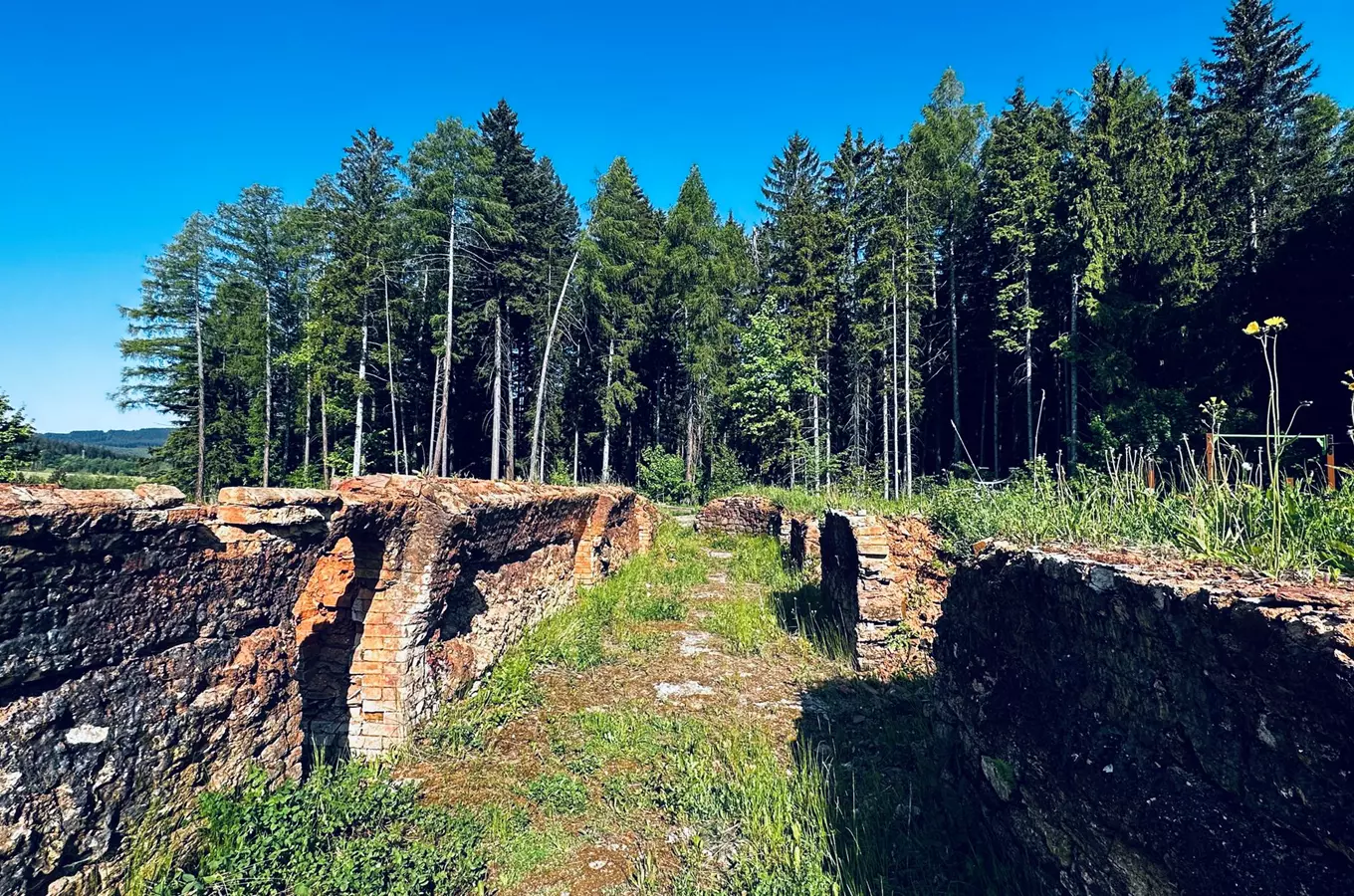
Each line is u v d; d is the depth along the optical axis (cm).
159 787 315
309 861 343
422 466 3284
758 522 1836
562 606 961
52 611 268
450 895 346
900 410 2733
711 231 3084
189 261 2788
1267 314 1552
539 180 2827
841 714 613
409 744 516
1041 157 2077
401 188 2623
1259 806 204
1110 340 1739
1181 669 241
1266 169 1950
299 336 3008
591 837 417
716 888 361
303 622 445
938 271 2769
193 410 2958
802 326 2536
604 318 2906
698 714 613
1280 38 2172
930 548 772
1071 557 325
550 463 3316
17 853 248
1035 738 341
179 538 331
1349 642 176
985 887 344
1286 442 322
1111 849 269
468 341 2866
